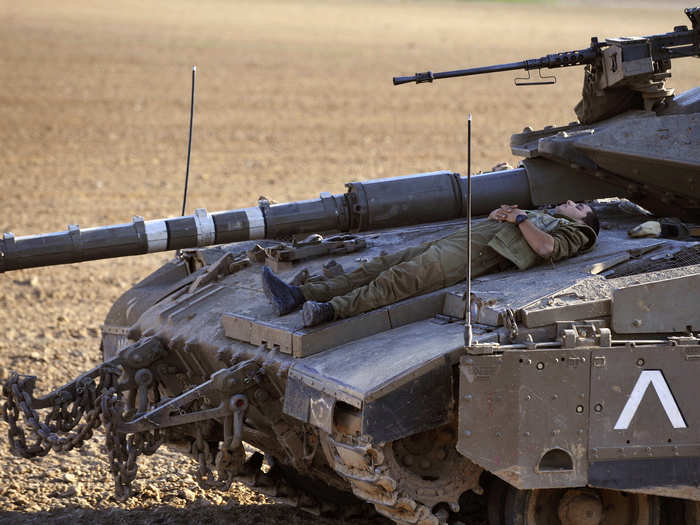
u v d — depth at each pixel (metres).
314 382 7.85
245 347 8.80
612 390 7.56
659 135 9.73
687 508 8.19
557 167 10.29
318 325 8.39
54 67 43.72
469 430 7.38
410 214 10.03
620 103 10.54
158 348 9.52
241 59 47.69
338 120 35.06
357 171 27.56
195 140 31.67
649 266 8.66
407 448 7.96
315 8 78.75
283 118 35.22
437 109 37.34
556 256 8.82
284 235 9.95
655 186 10.02
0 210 23.09
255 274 10.12
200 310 9.69
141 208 23.44
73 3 72.81
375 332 8.46
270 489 9.58
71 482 10.56
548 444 7.47
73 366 13.98
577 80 44.25
